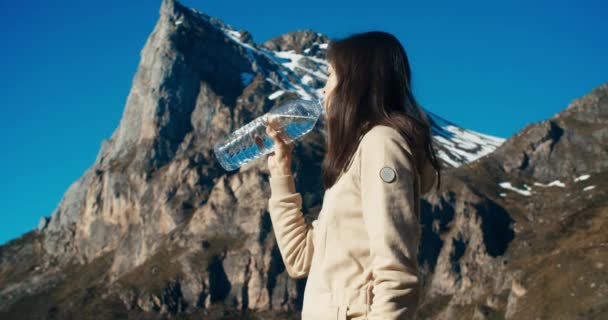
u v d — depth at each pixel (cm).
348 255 250
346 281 248
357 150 257
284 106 339
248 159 359
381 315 226
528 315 9631
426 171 267
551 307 9456
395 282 229
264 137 350
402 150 246
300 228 326
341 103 269
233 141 358
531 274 10438
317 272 258
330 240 256
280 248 329
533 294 9988
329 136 274
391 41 277
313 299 254
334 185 265
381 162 242
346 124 265
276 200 331
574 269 9862
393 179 239
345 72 271
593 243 10581
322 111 342
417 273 237
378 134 249
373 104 264
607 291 9081
